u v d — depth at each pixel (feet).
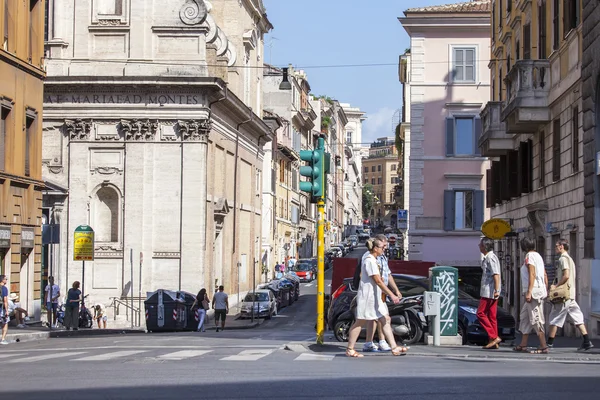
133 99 157.48
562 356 54.03
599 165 81.66
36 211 116.78
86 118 157.89
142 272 156.56
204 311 136.77
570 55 92.79
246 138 203.51
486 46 187.42
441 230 186.60
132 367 47.57
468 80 187.62
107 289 156.76
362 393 35.88
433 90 188.03
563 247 58.29
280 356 54.34
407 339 66.03
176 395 35.60
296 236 338.54
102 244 156.97
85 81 154.92
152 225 157.38
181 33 158.51
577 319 57.82
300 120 334.85
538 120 103.81
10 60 107.55
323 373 43.32
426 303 62.64
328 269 316.40
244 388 37.58
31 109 115.24
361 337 70.64
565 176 96.37
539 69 103.60
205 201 157.99
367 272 53.52
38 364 51.57
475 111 187.32
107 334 122.11
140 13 158.20
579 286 89.15
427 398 34.35
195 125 156.66
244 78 205.16
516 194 124.26
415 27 187.83
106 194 159.02
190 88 156.15
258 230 225.15
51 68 157.48
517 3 123.75
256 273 222.28
